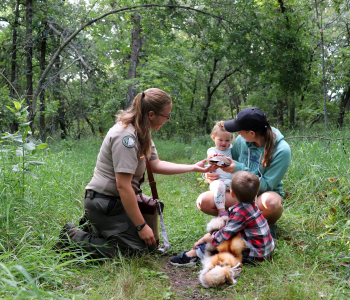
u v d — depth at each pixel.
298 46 12.23
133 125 2.55
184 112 23.06
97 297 1.90
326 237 2.99
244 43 11.95
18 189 3.12
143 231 2.56
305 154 5.11
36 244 2.64
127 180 2.45
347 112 13.96
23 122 3.32
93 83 10.62
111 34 13.66
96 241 2.63
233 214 2.52
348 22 12.10
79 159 7.20
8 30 13.81
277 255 2.71
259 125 2.92
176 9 11.59
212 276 2.23
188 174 6.97
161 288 2.25
